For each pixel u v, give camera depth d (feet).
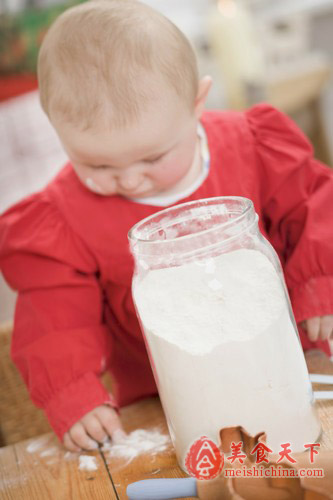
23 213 2.98
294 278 2.74
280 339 1.82
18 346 2.79
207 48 10.77
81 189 2.98
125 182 2.51
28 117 8.13
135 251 1.92
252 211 1.94
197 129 3.01
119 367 3.42
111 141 2.39
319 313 2.58
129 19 2.49
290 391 1.86
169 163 2.52
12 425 3.80
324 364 2.56
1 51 8.00
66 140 2.49
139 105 2.36
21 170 8.14
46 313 2.78
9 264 2.93
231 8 9.66
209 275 1.82
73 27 2.50
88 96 2.37
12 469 2.37
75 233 2.93
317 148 10.19
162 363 1.85
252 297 1.82
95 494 2.04
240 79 9.25
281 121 3.15
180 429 1.91
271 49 9.74
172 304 1.84
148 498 1.87
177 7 11.69
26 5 7.93
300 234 3.04
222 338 1.78
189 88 2.54
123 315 3.14
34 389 2.60
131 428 2.48
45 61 2.51
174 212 2.13
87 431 2.43
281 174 3.02
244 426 1.82
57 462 2.35
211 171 2.98
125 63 2.38
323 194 3.01
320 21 10.82
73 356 2.63
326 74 9.48
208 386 1.80
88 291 2.89
